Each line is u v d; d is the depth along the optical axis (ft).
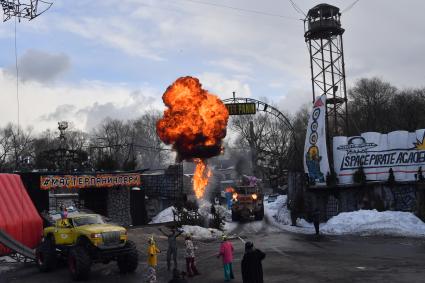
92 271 55.47
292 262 56.29
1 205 69.26
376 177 99.40
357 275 46.85
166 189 125.59
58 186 84.53
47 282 49.52
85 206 101.60
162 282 47.26
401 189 95.86
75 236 52.54
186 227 91.30
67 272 55.52
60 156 110.22
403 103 232.94
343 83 132.87
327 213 106.22
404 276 45.50
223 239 48.21
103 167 106.73
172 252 53.93
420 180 92.84
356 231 85.05
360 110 252.01
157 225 93.81
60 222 56.49
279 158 247.50
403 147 97.04
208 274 51.03
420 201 93.09
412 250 62.95
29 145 303.89
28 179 83.30
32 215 73.77
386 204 97.14
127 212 103.55
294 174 119.14
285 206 130.21
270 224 112.98
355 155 102.99
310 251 65.41
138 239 77.51
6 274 55.88
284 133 269.23
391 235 79.36
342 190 103.65
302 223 108.06
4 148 294.05
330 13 131.34
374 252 62.34
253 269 35.78
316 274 48.19
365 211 92.27
